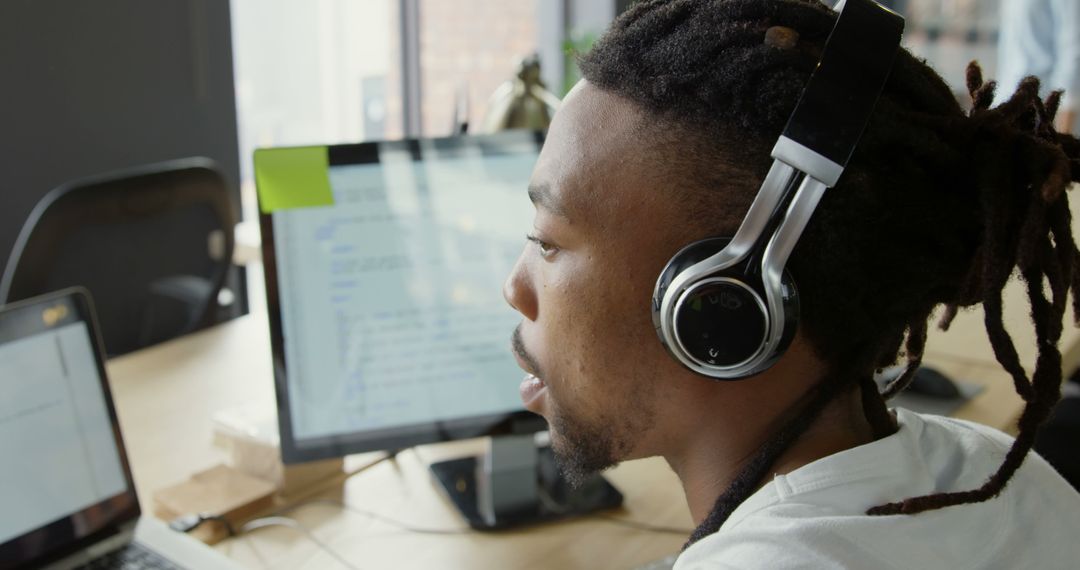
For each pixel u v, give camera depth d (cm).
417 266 119
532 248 71
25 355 106
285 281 115
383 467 132
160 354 169
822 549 58
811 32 64
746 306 60
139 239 209
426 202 118
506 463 125
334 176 115
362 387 119
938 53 410
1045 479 72
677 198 62
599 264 65
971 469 69
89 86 296
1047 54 319
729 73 61
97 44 295
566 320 67
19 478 104
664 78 62
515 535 116
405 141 116
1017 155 60
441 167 118
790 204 58
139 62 306
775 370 64
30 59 281
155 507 120
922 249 61
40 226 189
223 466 129
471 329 121
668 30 65
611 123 64
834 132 58
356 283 117
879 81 59
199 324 225
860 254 60
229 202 225
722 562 60
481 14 429
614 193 63
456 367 121
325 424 118
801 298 62
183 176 212
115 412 113
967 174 61
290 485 125
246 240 259
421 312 119
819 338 63
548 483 126
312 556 112
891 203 60
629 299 65
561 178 65
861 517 60
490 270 121
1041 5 317
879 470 63
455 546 114
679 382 66
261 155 113
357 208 116
